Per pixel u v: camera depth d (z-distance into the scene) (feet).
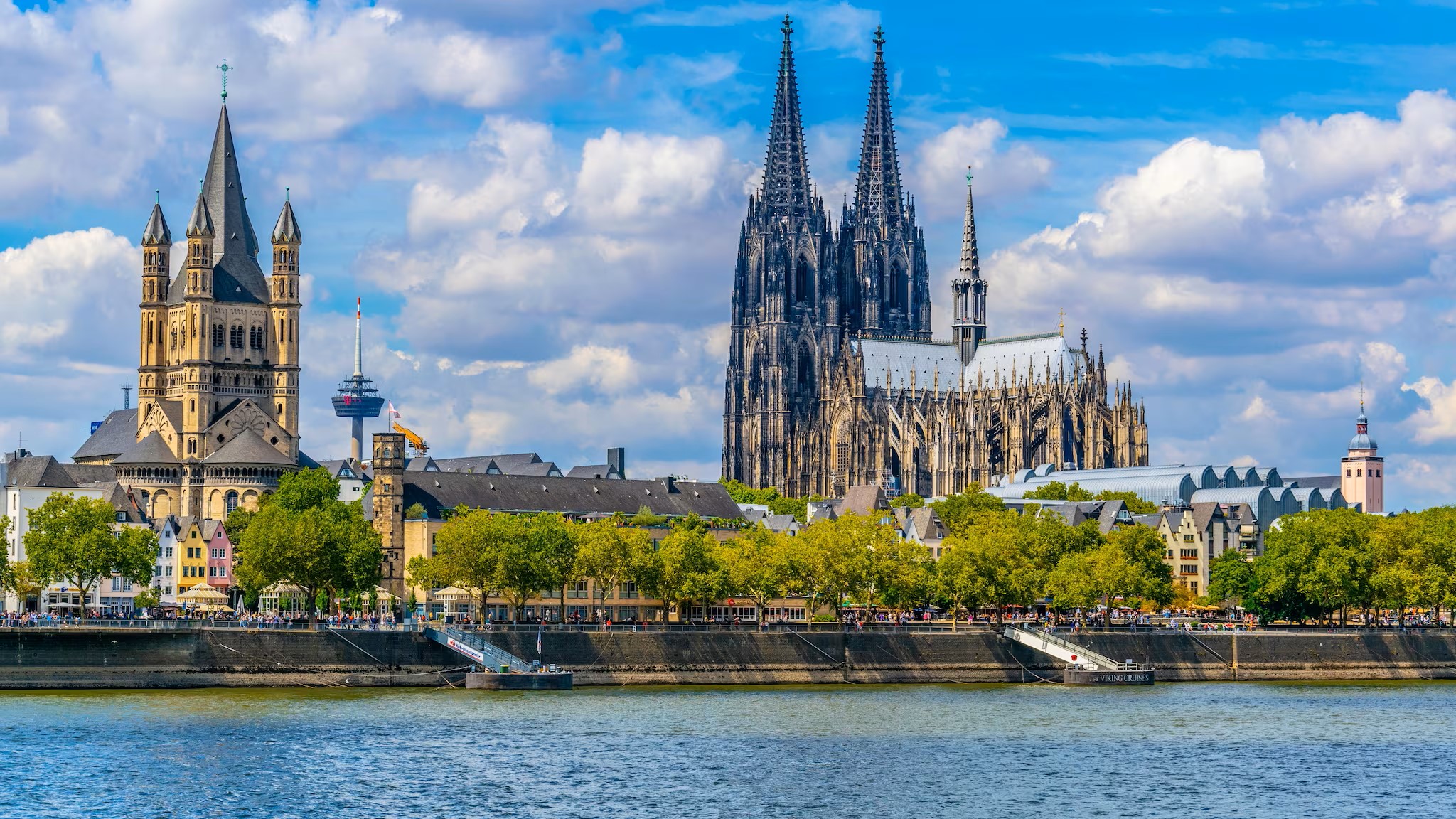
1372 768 653.71
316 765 628.28
